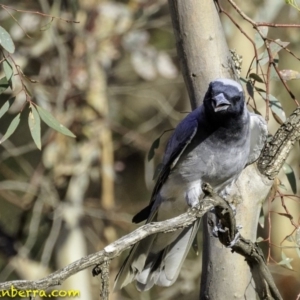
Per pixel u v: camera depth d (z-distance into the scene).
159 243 7.93
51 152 12.24
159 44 14.91
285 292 12.77
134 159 15.73
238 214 7.58
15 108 11.32
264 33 8.16
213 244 7.57
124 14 13.20
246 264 7.52
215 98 7.25
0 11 12.43
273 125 11.49
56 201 12.13
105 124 12.82
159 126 15.12
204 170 7.77
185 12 7.66
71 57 12.60
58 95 12.11
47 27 7.92
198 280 13.34
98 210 12.59
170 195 8.16
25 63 12.53
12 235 12.58
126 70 13.85
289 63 13.27
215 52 7.66
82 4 12.86
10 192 12.81
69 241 12.26
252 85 7.91
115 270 12.29
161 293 13.54
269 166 7.56
